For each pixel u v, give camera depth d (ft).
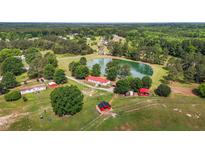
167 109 333.21
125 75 519.60
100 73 555.28
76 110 321.73
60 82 467.52
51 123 299.58
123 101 366.63
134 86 416.87
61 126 292.40
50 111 334.44
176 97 401.29
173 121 306.14
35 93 415.64
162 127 293.84
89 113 323.16
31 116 320.09
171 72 511.81
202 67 497.87
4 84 432.25
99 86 458.50
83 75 505.25
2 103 370.53
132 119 307.37
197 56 608.19
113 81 498.69
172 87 463.42
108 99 379.55
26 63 648.38
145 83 429.38
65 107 309.83
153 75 562.25
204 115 322.75
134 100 368.68
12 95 378.12
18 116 322.55
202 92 400.06
